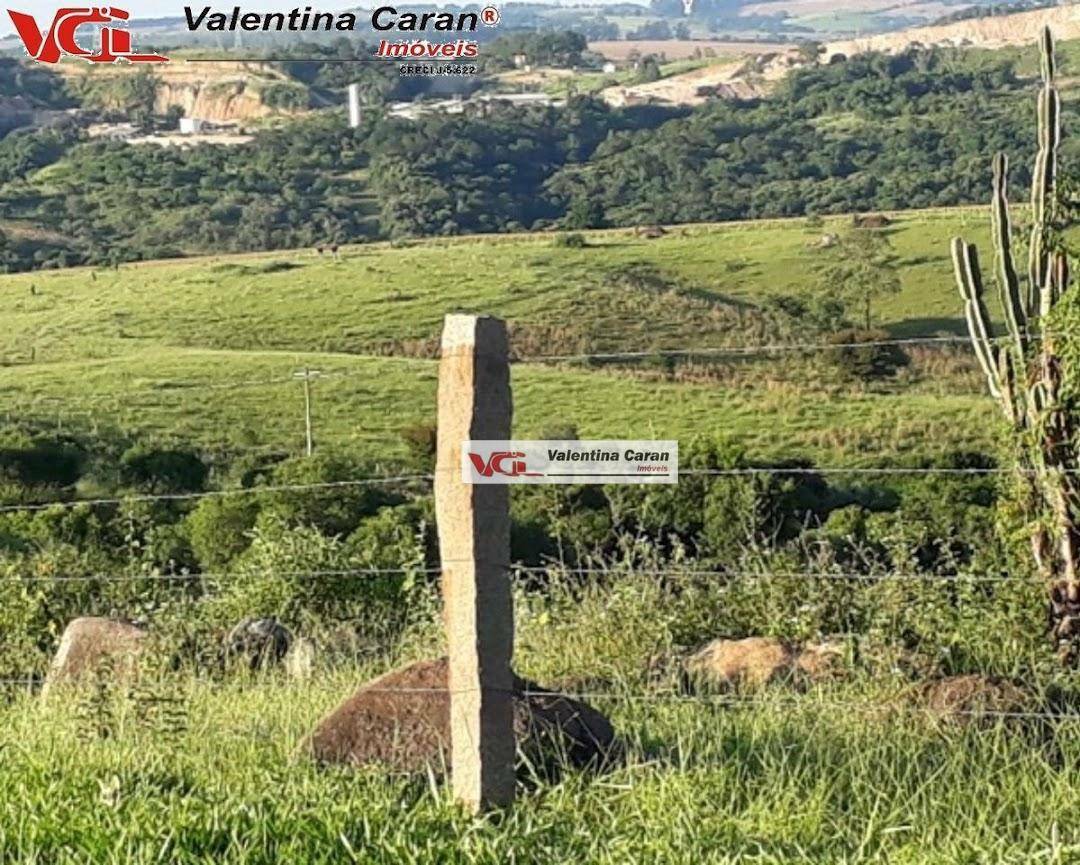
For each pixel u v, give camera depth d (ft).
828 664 41.37
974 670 42.70
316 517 103.96
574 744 33.30
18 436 232.73
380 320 458.91
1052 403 44.47
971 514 57.11
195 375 368.89
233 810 29.01
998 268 46.98
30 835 28.09
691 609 49.52
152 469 233.35
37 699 44.78
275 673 48.06
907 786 30.81
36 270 597.93
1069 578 44.04
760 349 45.47
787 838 28.60
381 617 59.77
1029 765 31.50
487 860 27.27
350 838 28.02
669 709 36.88
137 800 29.96
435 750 33.58
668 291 474.90
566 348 418.31
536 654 45.60
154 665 45.09
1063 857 26.40
